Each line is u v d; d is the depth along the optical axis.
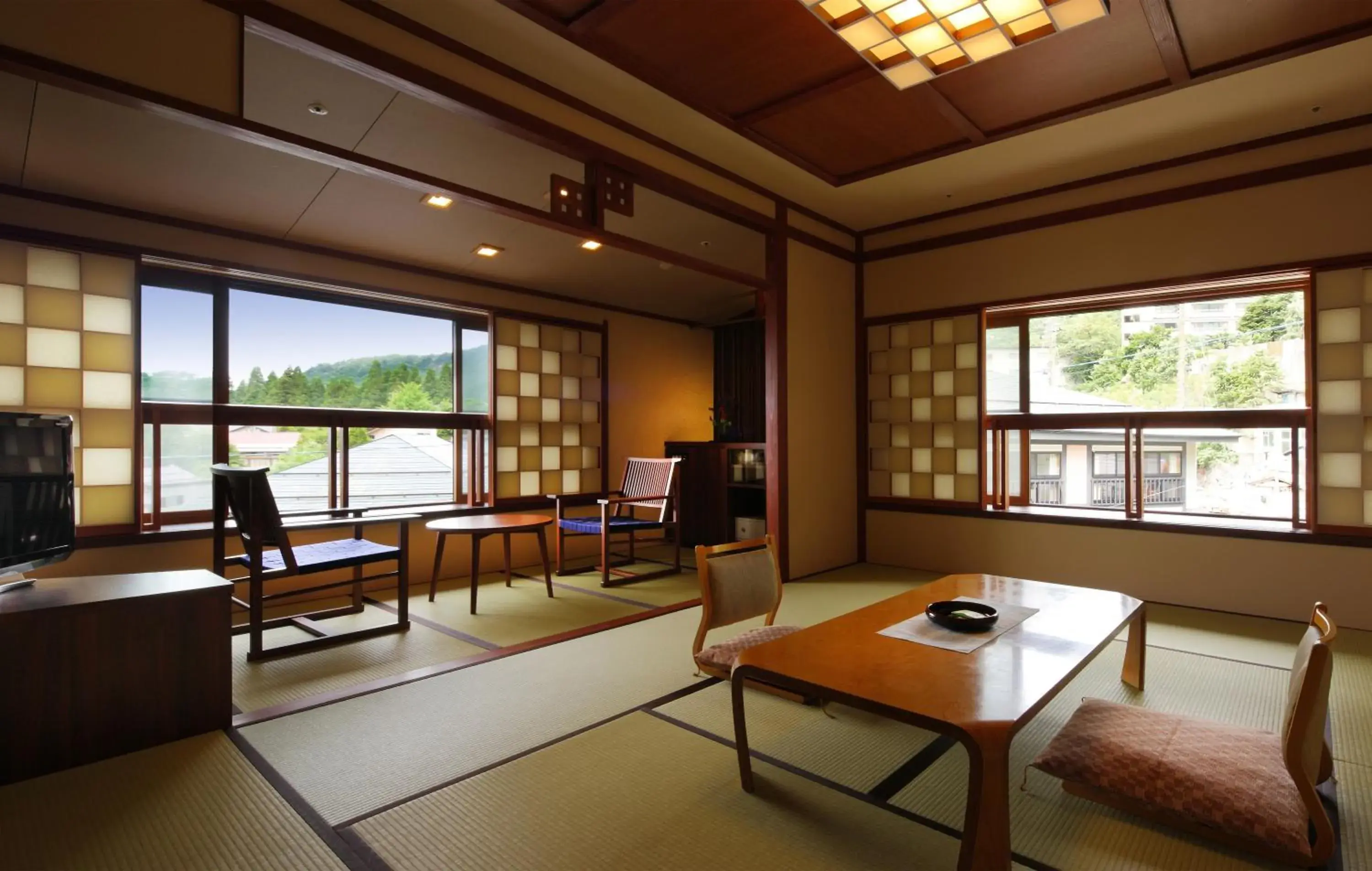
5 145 2.78
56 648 1.94
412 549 4.43
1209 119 3.36
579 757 2.00
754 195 4.13
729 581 2.46
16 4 1.73
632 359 5.95
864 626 2.07
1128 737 1.77
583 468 5.48
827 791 1.82
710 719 2.27
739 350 6.51
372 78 2.46
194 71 1.99
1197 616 3.56
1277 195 3.52
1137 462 4.04
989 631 2.02
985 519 4.49
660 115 3.23
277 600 3.86
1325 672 1.41
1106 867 1.50
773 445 4.34
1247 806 1.52
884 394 4.96
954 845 1.58
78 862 1.50
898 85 2.75
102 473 3.26
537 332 5.20
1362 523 3.31
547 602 3.90
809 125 3.39
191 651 2.15
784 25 2.60
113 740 2.01
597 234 3.13
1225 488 4.02
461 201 2.65
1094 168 3.94
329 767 1.95
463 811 1.72
